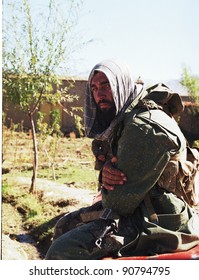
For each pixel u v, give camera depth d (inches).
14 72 300.8
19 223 243.9
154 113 109.3
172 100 117.4
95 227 107.9
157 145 105.1
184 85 683.4
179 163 108.9
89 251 106.0
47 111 442.3
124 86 118.6
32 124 313.4
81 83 729.6
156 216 107.3
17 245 201.2
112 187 108.0
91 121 127.6
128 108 115.3
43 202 276.7
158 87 118.6
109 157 121.6
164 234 105.3
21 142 505.7
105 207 110.7
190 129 611.5
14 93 301.6
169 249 105.7
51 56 302.5
